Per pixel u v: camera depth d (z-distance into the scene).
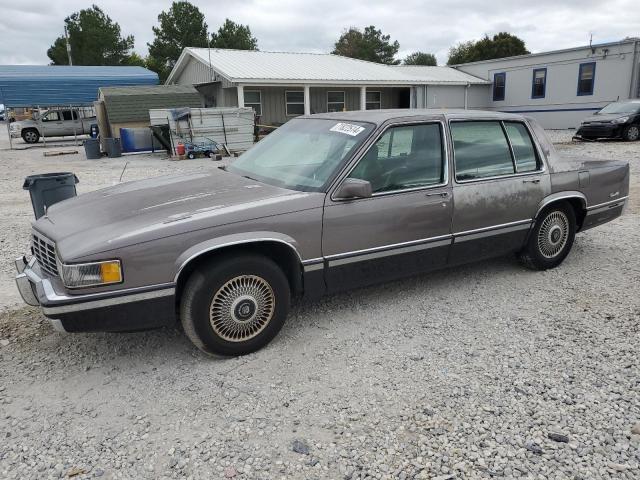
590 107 27.66
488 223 4.72
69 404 3.20
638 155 15.17
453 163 4.48
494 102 32.47
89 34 53.69
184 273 3.54
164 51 51.22
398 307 4.54
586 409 3.05
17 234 7.44
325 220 3.85
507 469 2.59
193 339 3.58
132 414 3.09
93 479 2.57
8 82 24.69
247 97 25.91
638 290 4.83
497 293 4.82
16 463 2.68
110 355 3.79
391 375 3.46
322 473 2.59
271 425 2.96
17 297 4.95
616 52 26.09
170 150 20.83
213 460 2.69
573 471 2.58
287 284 3.82
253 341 3.74
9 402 3.22
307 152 4.34
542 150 5.10
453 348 3.80
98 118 23.30
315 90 27.70
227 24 53.78
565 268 5.46
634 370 3.45
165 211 3.61
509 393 3.22
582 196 5.31
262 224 3.61
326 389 3.31
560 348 3.77
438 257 4.52
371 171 4.09
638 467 2.60
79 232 3.41
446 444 2.78
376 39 69.56
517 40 57.09
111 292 3.24
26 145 28.45
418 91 29.98
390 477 2.56
